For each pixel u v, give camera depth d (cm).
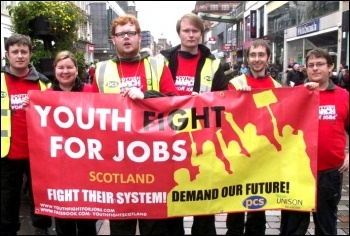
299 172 345
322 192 349
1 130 373
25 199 509
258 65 395
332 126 345
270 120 345
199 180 339
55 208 341
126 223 346
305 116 343
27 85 385
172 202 339
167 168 336
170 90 349
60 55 368
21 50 369
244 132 343
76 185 338
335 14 2155
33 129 337
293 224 359
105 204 338
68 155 336
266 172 347
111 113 332
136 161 334
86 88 388
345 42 1994
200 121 338
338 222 448
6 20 1845
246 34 3766
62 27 595
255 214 388
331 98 346
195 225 364
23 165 390
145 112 333
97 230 428
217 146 340
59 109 334
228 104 341
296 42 2900
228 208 346
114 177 335
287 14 3055
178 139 335
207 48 393
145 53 355
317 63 342
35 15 584
